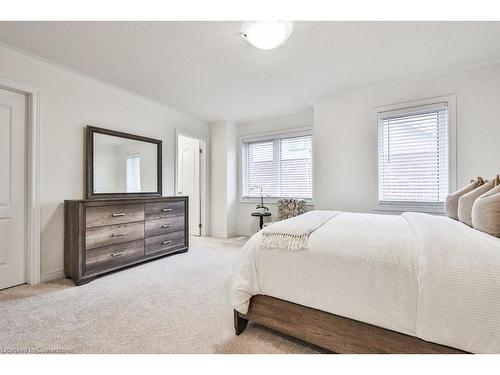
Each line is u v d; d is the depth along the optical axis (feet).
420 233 4.31
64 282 8.12
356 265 3.90
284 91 10.88
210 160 16.26
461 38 6.93
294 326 4.47
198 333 5.18
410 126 9.82
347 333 3.97
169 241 11.25
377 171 10.34
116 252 9.07
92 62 8.28
